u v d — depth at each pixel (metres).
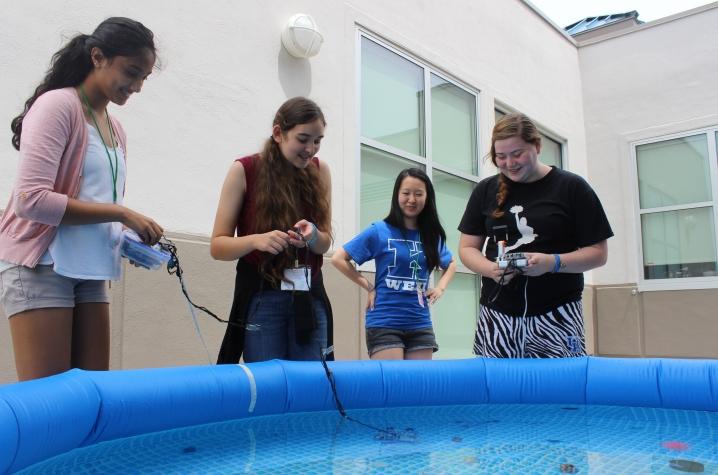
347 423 1.82
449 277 2.93
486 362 2.20
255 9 3.40
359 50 4.14
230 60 3.24
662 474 1.33
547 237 2.10
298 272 1.91
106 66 1.58
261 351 1.94
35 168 1.44
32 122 1.48
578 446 1.58
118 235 1.71
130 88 1.62
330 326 2.06
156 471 1.30
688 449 1.55
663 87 6.44
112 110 2.70
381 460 1.42
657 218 6.42
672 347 6.07
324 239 1.97
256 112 3.36
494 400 2.17
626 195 6.57
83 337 1.67
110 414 1.47
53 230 1.51
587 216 2.07
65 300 1.55
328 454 1.47
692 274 6.15
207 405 1.69
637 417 1.96
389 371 2.08
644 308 6.28
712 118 6.10
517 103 5.80
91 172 1.63
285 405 1.90
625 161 6.61
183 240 2.91
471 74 5.22
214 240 1.87
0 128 2.35
